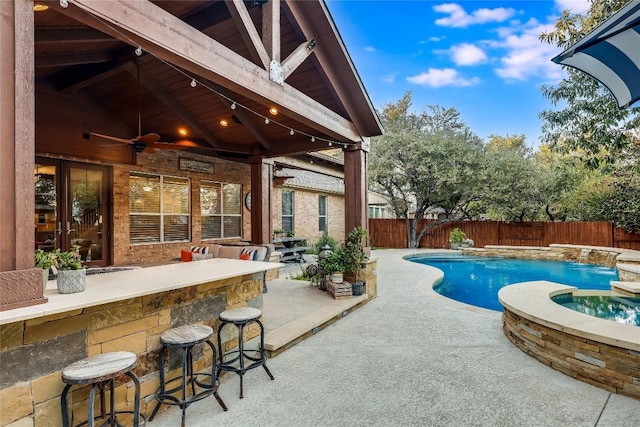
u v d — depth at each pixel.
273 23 3.71
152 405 2.57
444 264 11.62
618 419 2.43
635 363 2.71
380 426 2.37
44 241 5.60
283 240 10.01
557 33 5.64
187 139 7.12
